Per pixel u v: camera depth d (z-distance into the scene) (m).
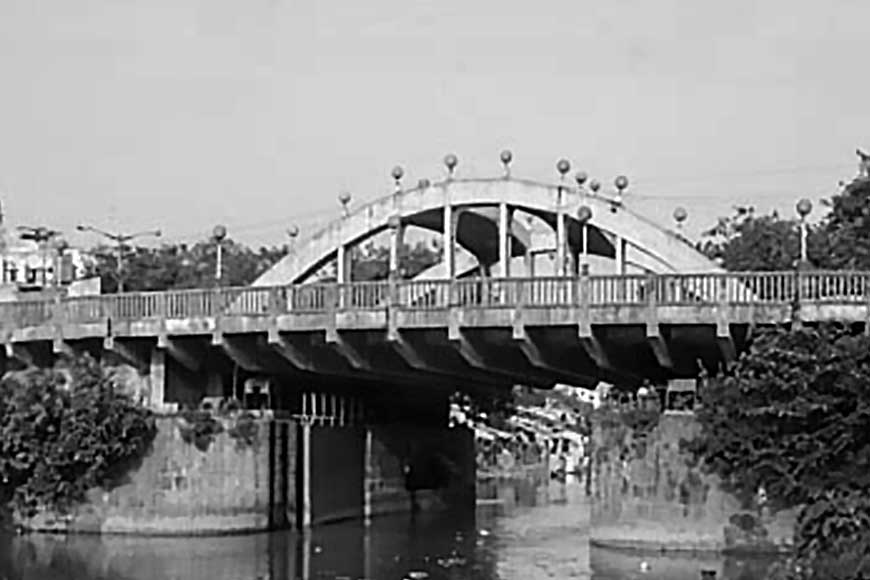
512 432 157.50
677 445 59.88
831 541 48.62
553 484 133.62
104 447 66.56
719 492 58.91
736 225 119.31
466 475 99.75
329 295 65.31
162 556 60.56
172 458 67.38
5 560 58.72
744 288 58.91
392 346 66.56
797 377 55.56
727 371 59.50
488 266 95.50
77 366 69.06
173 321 68.31
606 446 61.94
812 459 55.72
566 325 61.25
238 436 68.44
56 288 86.44
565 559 61.25
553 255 93.00
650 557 58.84
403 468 87.81
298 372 72.00
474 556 62.72
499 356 66.25
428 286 63.69
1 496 68.62
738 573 53.38
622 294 60.25
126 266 125.88
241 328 67.00
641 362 66.19
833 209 94.44
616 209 79.06
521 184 80.81
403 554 63.34
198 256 143.88
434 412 94.75
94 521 67.69
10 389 67.62
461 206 82.12
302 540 68.12
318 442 75.06
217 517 67.75
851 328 57.72
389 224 83.00
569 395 170.25
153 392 69.88
